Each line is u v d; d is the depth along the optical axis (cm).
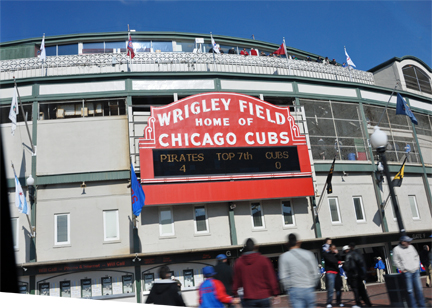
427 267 1439
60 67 2158
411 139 2723
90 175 1975
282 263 669
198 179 1981
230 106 2127
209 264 1948
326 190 2262
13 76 2080
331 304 1101
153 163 1952
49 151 1991
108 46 2759
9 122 2044
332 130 2416
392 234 2317
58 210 1931
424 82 2994
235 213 2056
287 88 2367
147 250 1925
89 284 1845
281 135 2156
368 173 2431
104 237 1925
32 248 1848
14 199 1930
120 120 2070
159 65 2241
